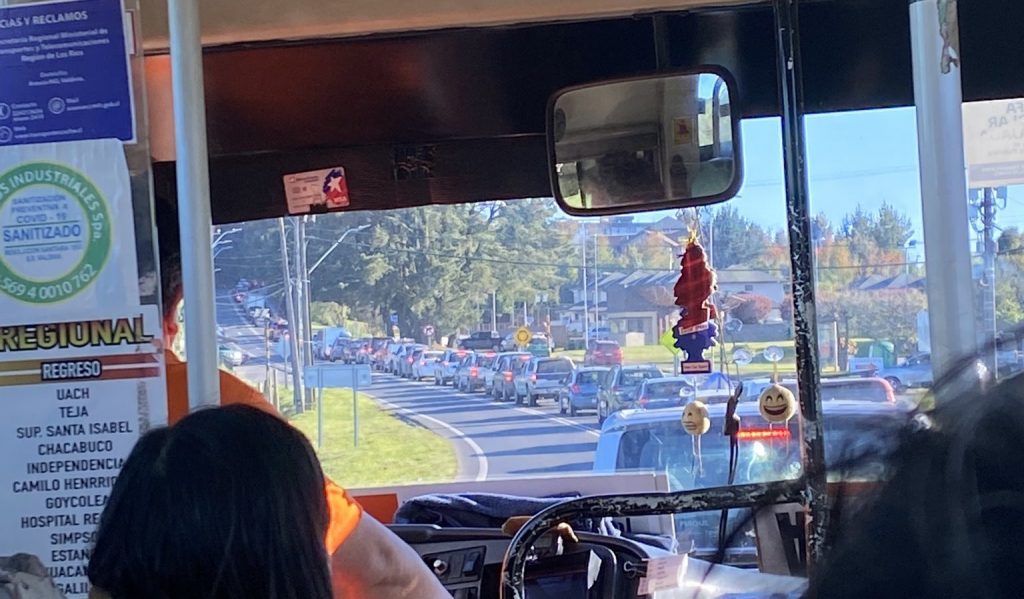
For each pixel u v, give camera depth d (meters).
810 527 0.97
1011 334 0.64
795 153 1.46
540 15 2.23
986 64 2.18
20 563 1.44
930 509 0.51
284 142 2.43
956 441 0.53
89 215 1.47
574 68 2.34
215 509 1.16
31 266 1.47
